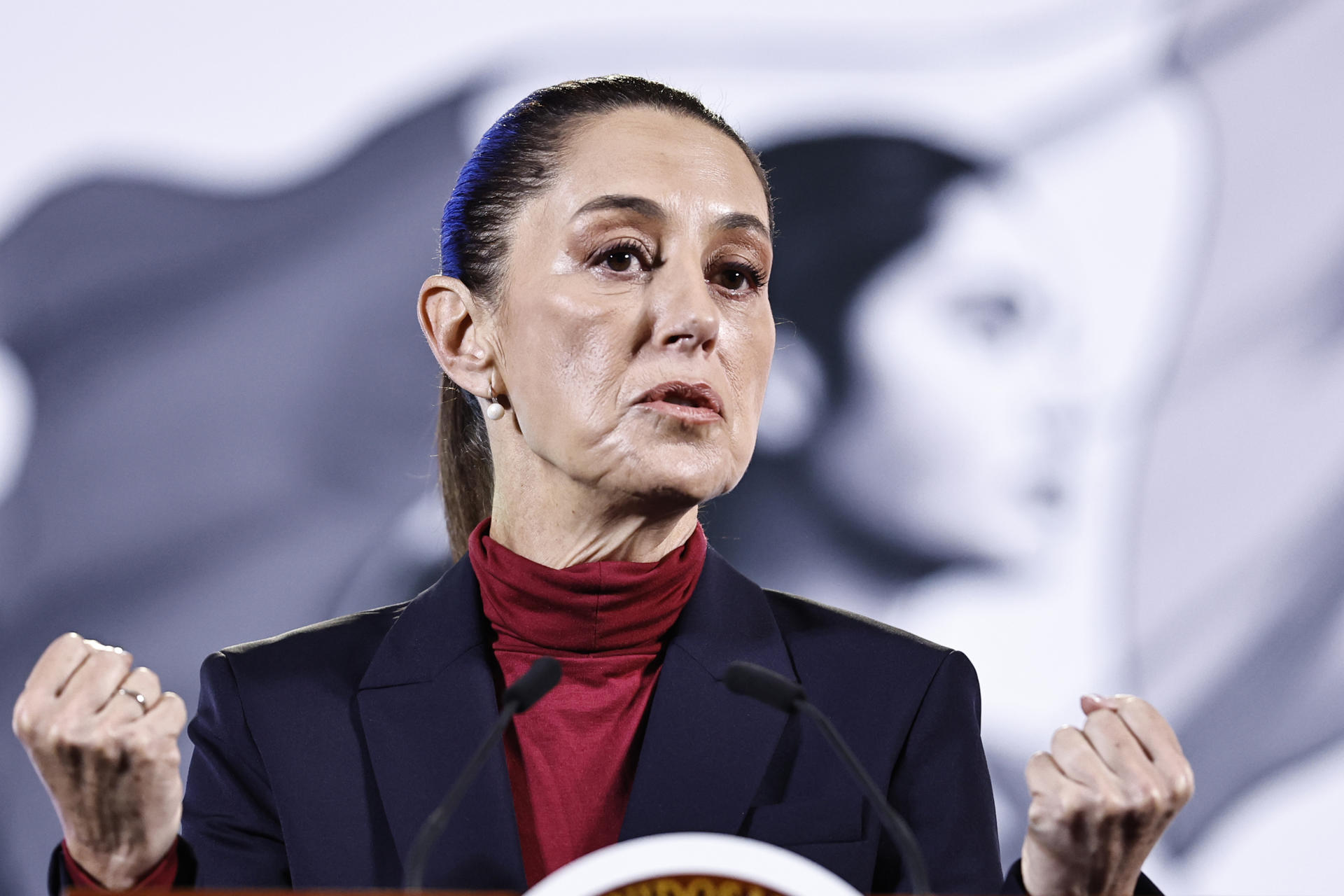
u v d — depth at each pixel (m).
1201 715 10.95
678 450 5.82
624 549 6.23
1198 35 11.61
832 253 11.45
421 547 11.29
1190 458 11.21
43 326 11.30
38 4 11.64
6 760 10.89
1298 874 10.73
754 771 5.77
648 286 6.02
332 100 11.78
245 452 11.35
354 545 11.29
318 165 11.70
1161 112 11.56
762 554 11.12
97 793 4.66
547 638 6.21
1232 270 11.40
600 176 6.13
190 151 11.65
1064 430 11.26
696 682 6.04
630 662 6.21
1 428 11.18
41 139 11.53
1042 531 11.16
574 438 5.90
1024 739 10.92
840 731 5.98
